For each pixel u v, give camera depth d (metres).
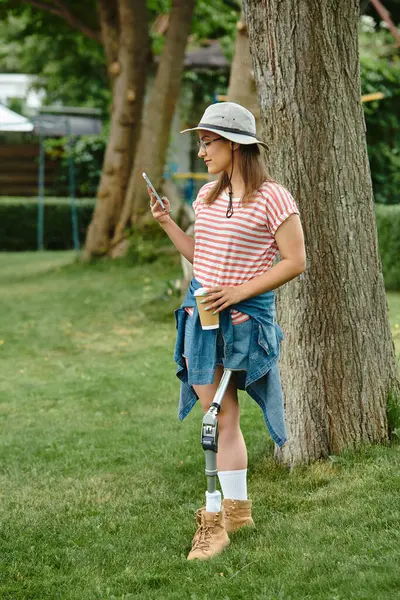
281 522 3.89
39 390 7.68
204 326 3.51
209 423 3.50
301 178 4.46
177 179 22.05
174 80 16.19
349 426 4.57
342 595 3.04
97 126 24.94
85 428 6.30
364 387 4.57
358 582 3.11
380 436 4.59
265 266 3.60
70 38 20.83
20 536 4.06
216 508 3.68
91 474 5.12
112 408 6.90
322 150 4.44
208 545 3.65
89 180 26.83
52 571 3.65
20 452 5.71
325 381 4.57
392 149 20.27
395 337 7.70
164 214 3.89
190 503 4.40
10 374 8.48
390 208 11.95
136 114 16.72
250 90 10.48
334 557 3.39
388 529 3.61
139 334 10.18
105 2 16.77
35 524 4.22
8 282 15.70
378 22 24.38
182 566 3.55
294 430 4.65
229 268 3.56
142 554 3.74
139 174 16.44
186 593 3.26
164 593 3.31
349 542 3.54
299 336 4.58
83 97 30.97
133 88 16.59
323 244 4.49
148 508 4.41
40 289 14.21
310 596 3.08
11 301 13.02
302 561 3.39
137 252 16.09
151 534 3.99
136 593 3.34
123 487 4.81
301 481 4.41
